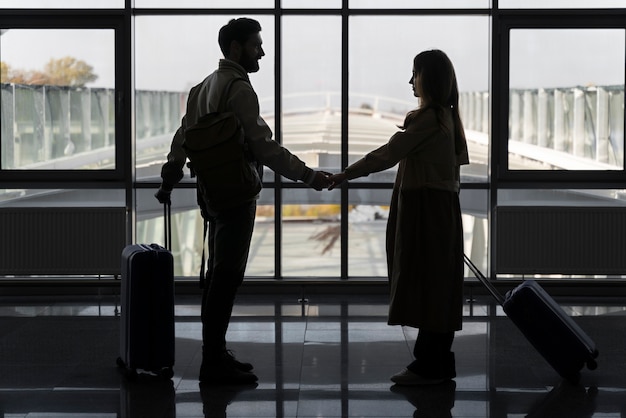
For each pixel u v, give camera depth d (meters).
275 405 4.56
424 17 8.41
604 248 8.16
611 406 4.56
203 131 4.70
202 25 8.41
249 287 8.11
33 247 8.20
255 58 4.97
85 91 8.39
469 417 4.37
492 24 8.30
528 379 5.09
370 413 4.42
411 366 4.98
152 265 4.95
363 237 8.43
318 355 5.67
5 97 8.41
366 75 8.42
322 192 8.39
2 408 4.53
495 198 8.36
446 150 4.80
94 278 8.38
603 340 6.18
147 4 8.38
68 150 8.44
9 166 8.45
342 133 8.42
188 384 4.96
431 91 4.82
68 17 8.33
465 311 7.27
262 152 4.79
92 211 8.19
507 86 8.37
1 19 8.34
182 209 8.47
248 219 4.87
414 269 4.80
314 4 8.35
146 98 8.45
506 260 8.19
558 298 7.99
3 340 6.19
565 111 8.41
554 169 8.43
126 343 5.04
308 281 8.01
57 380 5.08
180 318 6.95
